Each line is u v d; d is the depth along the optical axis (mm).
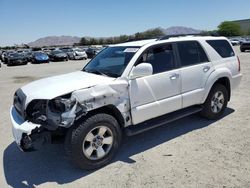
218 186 3223
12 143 4895
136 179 3490
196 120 5566
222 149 4188
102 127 3742
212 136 4723
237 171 3531
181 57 4750
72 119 3361
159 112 4414
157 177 3504
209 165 3723
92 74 4375
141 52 4234
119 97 3865
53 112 3500
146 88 4168
